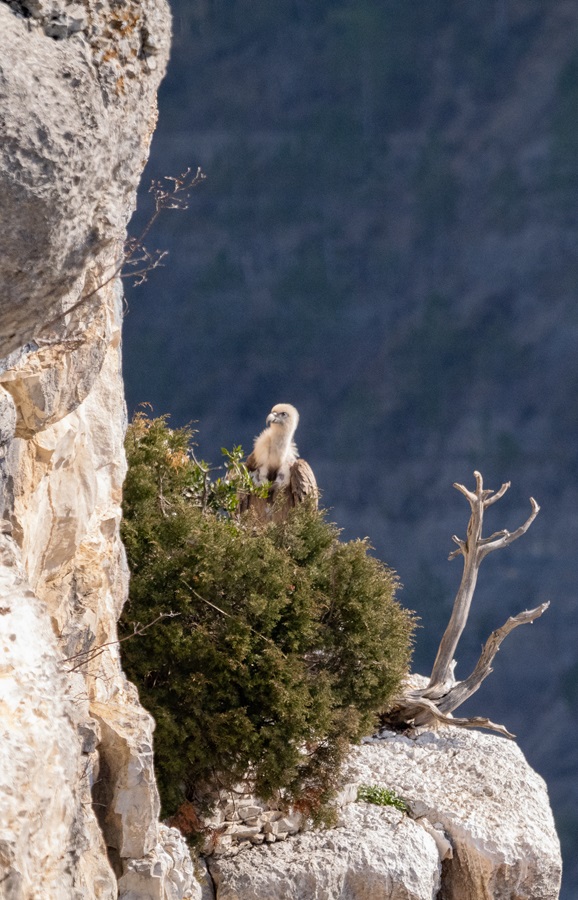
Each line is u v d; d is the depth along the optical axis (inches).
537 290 3420.3
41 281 195.6
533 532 3186.5
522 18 3513.8
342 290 3577.8
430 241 3548.2
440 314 3481.8
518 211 3474.4
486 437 3348.9
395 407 3467.0
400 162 3592.5
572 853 2682.1
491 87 3538.4
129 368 3577.8
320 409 3506.4
